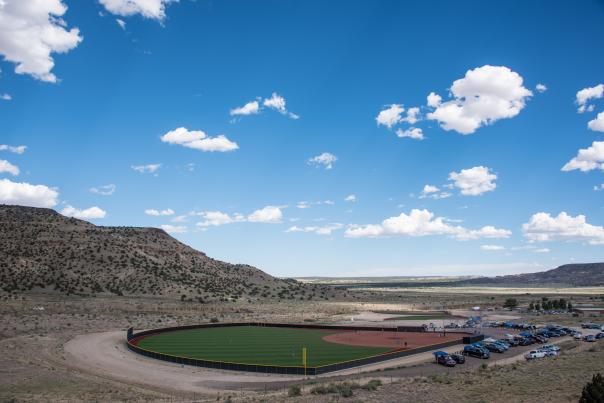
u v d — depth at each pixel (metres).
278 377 77.25
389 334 134.00
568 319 170.12
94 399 57.62
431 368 80.75
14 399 55.25
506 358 92.94
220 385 71.69
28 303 153.88
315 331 140.75
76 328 125.81
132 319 151.62
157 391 66.88
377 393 52.72
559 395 48.31
